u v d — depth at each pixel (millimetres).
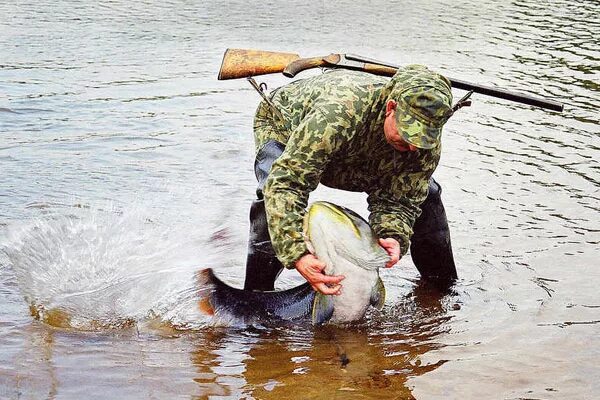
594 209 6613
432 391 3904
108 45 12695
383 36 14297
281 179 4305
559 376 4066
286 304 4699
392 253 4469
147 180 6953
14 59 11453
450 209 6574
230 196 6664
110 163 7367
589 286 5195
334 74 4594
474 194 6941
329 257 4391
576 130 8984
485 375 4070
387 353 4316
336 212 4426
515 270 5449
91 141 8000
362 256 4406
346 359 4234
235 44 13109
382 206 4645
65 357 4113
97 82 10391
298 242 4270
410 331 4609
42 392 3760
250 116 9211
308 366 4148
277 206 4285
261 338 4480
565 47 13648
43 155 7496
